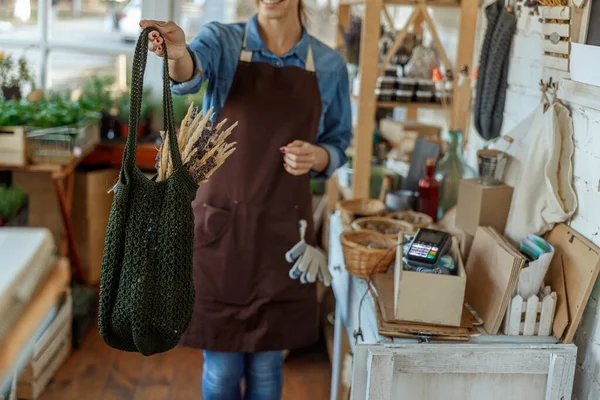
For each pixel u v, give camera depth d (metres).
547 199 2.08
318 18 5.08
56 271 1.64
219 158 1.71
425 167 2.96
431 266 1.97
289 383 3.34
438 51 3.09
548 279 2.03
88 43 4.57
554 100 2.09
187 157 1.62
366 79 2.99
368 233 2.46
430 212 2.80
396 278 2.02
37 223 4.00
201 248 2.34
